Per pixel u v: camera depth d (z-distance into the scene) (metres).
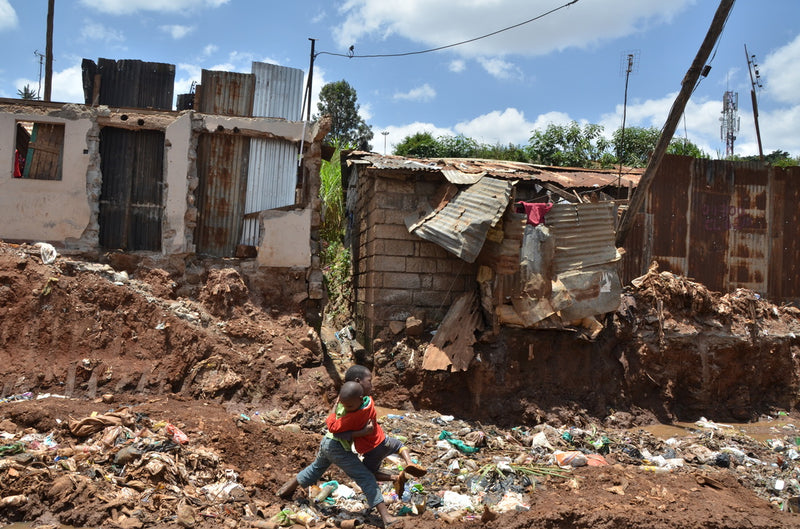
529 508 5.71
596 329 9.92
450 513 5.49
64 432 5.63
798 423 10.97
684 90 9.65
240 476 5.61
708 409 10.77
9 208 8.95
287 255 9.69
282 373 8.65
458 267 10.42
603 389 10.10
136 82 9.71
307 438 6.72
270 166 9.89
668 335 10.59
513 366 9.61
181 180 9.38
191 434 6.10
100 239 9.36
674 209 12.84
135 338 8.21
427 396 9.49
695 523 5.50
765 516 5.90
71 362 7.64
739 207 13.22
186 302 8.96
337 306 13.29
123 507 4.65
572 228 9.83
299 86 10.33
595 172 13.40
